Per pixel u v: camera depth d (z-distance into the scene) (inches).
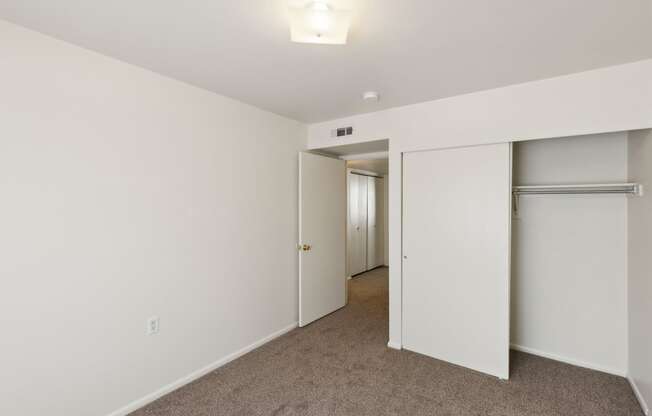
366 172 251.0
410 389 92.5
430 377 98.9
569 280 107.3
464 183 105.0
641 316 85.7
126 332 81.7
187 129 95.8
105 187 77.6
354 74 89.1
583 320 105.1
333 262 155.5
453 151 107.0
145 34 68.1
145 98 85.5
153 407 84.4
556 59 79.3
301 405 85.3
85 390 74.5
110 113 78.5
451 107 106.7
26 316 65.8
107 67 78.0
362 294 188.2
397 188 118.0
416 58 79.2
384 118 121.6
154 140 87.6
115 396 79.7
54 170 69.5
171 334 91.8
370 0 56.0
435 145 109.8
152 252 87.2
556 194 108.8
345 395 89.7
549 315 111.1
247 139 115.3
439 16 61.1
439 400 87.3
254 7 58.2
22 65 65.2
